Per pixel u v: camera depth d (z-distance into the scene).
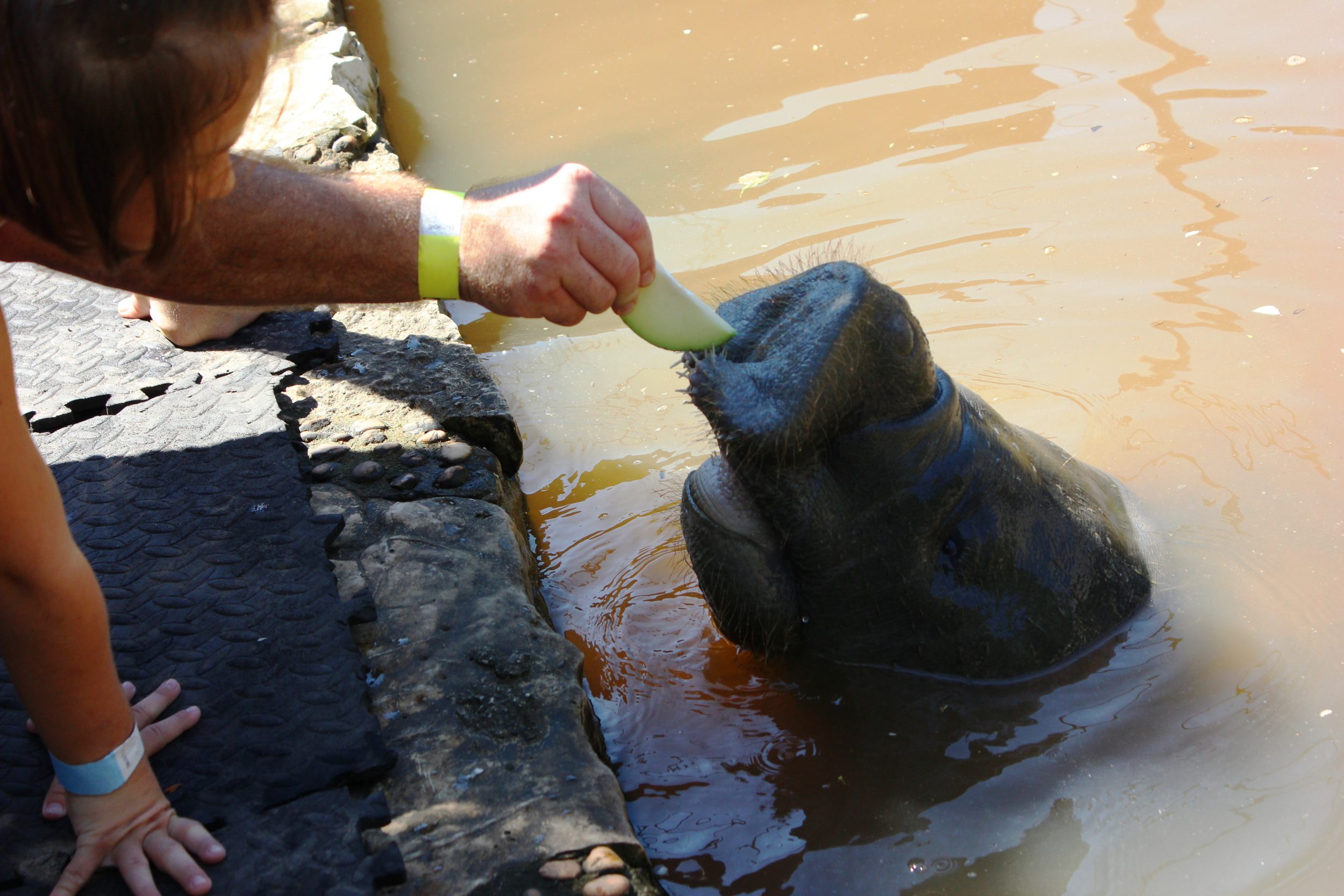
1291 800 1.09
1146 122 2.18
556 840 1.04
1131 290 1.72
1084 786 1.13
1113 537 1.27
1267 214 1.86
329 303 1.06
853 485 1.15
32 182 0.80
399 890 1.01
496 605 1.26
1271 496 1.37
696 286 1.81
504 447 1.55
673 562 1.44
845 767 1.17
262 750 1.09
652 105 2.53
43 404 1.52
